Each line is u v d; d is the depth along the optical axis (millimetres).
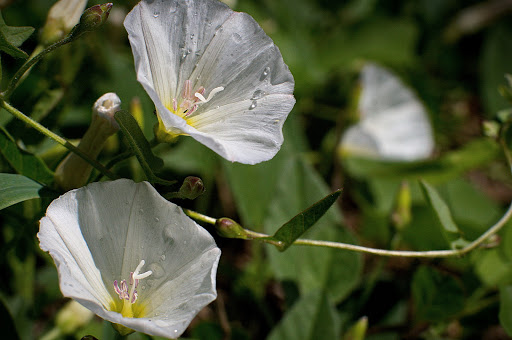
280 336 250
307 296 254
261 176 281
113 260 219
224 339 261
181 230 217
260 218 280
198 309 210
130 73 275
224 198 302
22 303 260
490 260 275
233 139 226
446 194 311
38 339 256
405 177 315
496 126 263
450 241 249
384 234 306
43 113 249
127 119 217
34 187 227
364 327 250
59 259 207
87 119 280
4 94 223
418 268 268
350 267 269
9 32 228
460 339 284
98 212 217
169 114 216
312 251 270
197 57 230
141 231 219
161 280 218
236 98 230
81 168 229
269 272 289
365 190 322
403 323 276
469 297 276
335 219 273
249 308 284
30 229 246
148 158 221
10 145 234
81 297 207
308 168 273
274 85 229
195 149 287
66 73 260
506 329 260
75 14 235
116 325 217
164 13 225
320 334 251
